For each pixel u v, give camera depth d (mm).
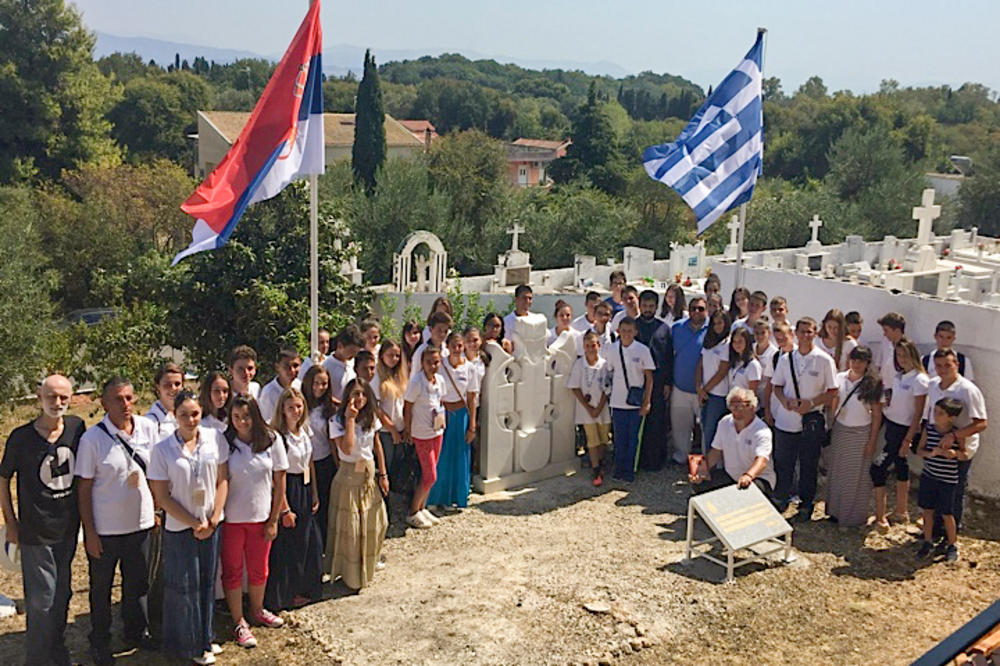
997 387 9641
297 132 8211
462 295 19641
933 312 10164
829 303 11617
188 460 6078
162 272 19188
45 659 6059
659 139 74875
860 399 8680
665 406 10500
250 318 17391
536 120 116812
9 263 16703
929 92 106062
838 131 66062
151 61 129750
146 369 17688
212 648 6352
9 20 42750
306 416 6961
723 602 7316
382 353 8547
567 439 10375
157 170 37656
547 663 6359
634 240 51188
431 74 181000
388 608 7121
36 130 42938
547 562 8008
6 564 6527
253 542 6625
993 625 3062
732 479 8539
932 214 19438
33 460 5875
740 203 11055
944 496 8094
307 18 8133
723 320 9867
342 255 19141
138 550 6301
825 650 6625
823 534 8766
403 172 41750
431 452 8531
